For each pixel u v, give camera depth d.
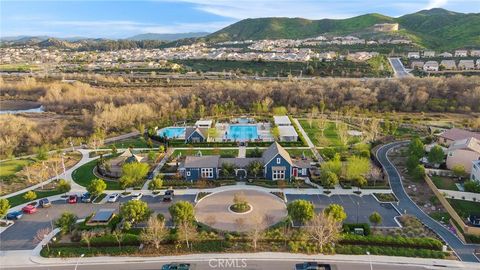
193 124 131.50
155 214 65.00
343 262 51.03
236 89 163.38
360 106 148.38
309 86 163.38
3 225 62.75
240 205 66.94
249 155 95.12
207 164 81.44
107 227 59.84
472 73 186.62
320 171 83.12
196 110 147.38
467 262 50.72
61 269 50.47
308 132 118.00
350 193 74.00
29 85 198.75
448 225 60.94
